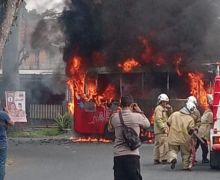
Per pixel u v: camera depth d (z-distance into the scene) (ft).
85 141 80.38
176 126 47.70
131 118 30.94
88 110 81.25
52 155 61.11
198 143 53.11
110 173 45.93
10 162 53.47
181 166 50.62
